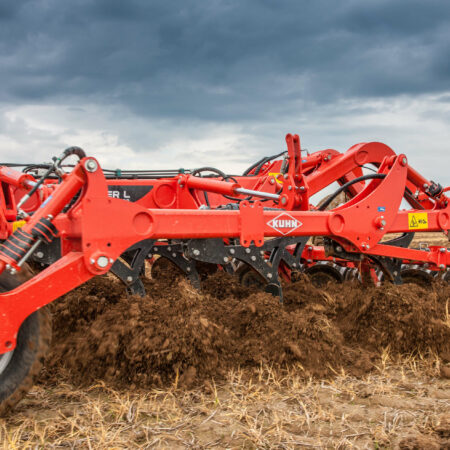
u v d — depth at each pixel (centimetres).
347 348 426
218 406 312
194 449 260
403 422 293
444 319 430
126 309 362
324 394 338
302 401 323
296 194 532
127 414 296
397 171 510
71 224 325
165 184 721
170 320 358
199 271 580
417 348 418
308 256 664
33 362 282
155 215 352
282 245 462
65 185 304
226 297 493
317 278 675
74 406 308
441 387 354
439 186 578
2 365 277
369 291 462
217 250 419
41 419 288
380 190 496
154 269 700
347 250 487
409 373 386
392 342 422
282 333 386
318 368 372
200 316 370
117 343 344
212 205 823
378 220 488
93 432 273
